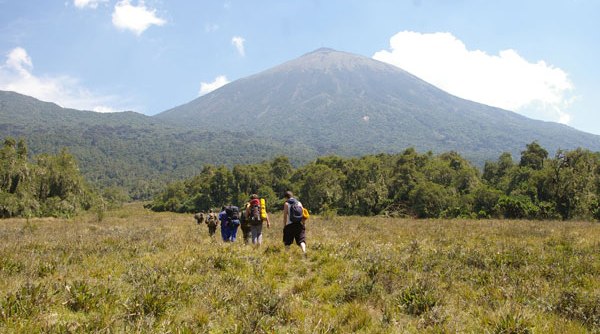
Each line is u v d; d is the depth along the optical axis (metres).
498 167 91.94
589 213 44.88
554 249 12.11
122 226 26.03
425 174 79.88
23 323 4.77
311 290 7.23
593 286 7.58
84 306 5.68
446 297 6.73
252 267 8.57
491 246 12.50
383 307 6.32
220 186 111.56
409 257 10.22
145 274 7.39
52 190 72.06
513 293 6.95
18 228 24.88
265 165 121.12
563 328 5.34
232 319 5.49
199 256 9.30
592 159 53.97
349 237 15.42
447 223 26.44
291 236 10.82
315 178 84.25
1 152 66.19
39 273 7.82
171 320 5.34
